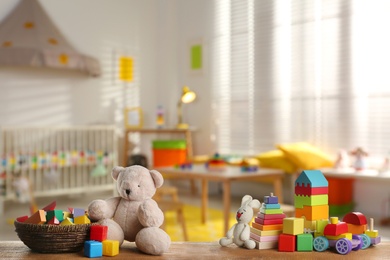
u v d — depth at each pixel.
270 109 5.23
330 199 4.20
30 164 4.69
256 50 5.34
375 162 4.29
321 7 4.70
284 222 1.35
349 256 1.29
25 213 4.52
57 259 1.25
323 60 4.70
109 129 5.59
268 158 4.75
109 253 1.28
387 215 4.19
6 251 1.32
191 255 1.29
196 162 5.25
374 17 4.27
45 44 4.97
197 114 6.01
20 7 5.19
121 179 1.39
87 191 5.57
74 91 5.59
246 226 1.38
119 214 1.37
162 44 6.23
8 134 5.05
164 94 6.24
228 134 5.71
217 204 4.95
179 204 3.25
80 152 5.06
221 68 5.76
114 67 5.90
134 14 6.06
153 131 5.72
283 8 5.05
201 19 5.93
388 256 1.30
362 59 4.38
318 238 1.33
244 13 5.46
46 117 5.39
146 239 1.29
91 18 5.69
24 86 5.25
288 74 5.04
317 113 4.78
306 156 4.46
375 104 4.31
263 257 1.28
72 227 1.29
